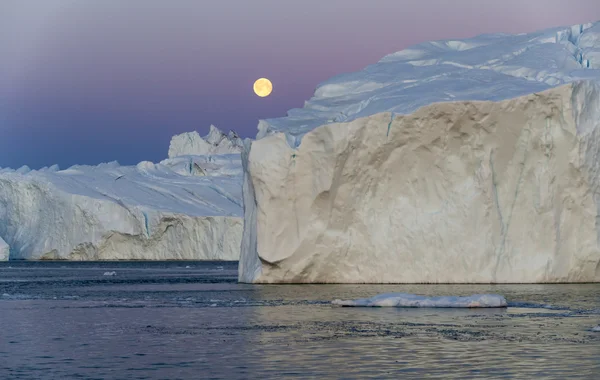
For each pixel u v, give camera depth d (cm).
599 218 15500
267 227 16338
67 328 9519
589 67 19700
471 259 15575
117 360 7181
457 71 19662
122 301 13650
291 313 10850
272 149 16275
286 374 6462
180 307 12188
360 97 19612
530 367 6638
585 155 15312
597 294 13200
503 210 15638
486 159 15550
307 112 19325
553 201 15488
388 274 15962
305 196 16100
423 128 15588
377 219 16038
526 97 15250
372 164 15875
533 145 15450
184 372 6600
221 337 8569
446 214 15725
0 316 10969
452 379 6194
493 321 9688
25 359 7269
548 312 10612
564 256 15500
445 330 8894
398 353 7388
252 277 17275
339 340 8225
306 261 16225
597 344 7800
